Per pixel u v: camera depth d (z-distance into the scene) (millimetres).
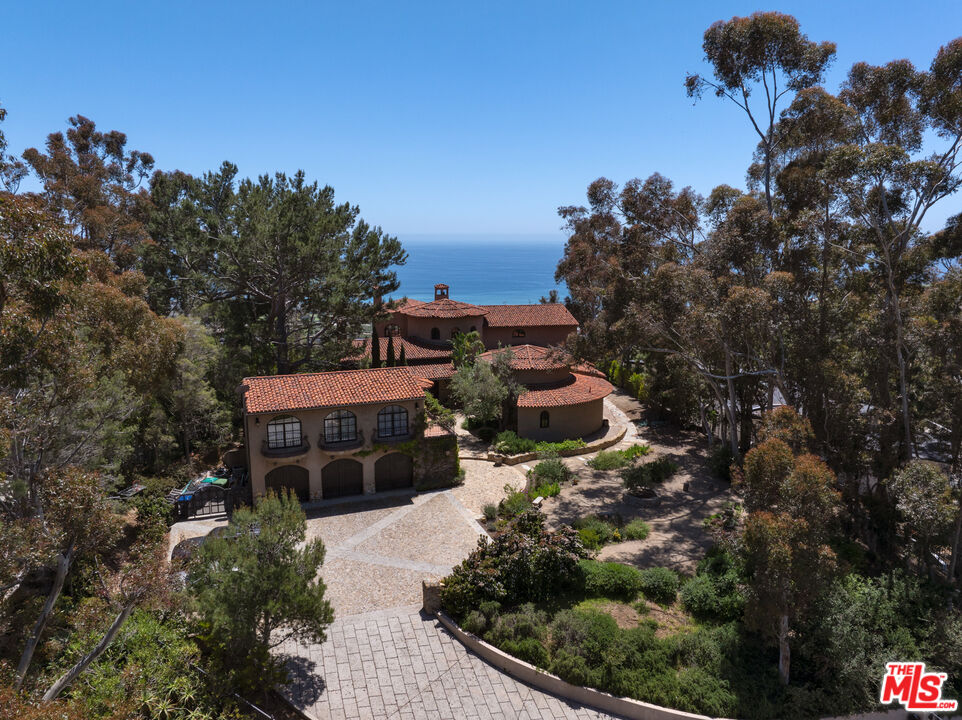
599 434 45938
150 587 15562
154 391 30594
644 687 18625
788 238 33406
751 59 35156
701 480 36656
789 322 30969
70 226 47688
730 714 18031
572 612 21500
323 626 18422
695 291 32094
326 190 45938
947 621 20141
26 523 14102
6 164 41875
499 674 19703
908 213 30266
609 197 41594
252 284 44469
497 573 22312
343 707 18016
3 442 15242
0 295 14828
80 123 68062
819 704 18422
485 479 36031
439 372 50656
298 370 47844
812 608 19625
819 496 17922
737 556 20312
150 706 15531
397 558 26422
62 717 11086
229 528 19609
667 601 23094
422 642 21016
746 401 40062
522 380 45156
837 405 28422
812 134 34875
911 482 22891
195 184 46844
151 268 46781
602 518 30656
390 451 33250
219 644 17984
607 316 40688
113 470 25672
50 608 14641
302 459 31641
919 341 26750
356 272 44062
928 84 29781
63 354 17766
